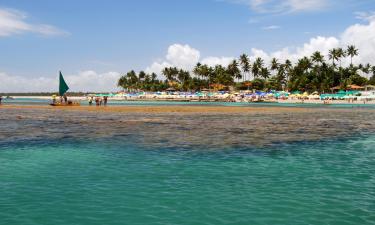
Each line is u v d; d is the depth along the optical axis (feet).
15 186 50.52
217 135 108.88
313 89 571.69
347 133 115.75
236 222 37.06
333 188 49.78
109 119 171.12
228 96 542.57
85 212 39.99
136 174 57.77
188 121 161.38
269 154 76.59
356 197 45.57
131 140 96.84
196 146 86.79
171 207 41.68
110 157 72.59
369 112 241.76
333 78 557.33
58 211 40.29
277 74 641.40
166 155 74.90
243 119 175.73
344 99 434.30
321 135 110.01
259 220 37.63
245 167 63.57
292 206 42.01
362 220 37.73
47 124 144.46
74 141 94.79
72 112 228.84
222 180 54.13
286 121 164.35
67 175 57.11
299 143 92.73
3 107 295.89
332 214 39.47
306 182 53.01
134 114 210.18
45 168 62.28
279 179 54.80
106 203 43.04
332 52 562.25
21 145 87.92
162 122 155.53
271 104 418.31
